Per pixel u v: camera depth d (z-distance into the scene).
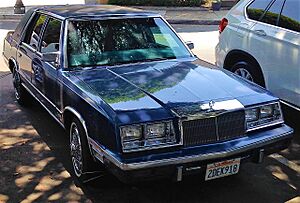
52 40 5.23
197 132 3.68
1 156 4.93
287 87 5.47
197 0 18.41
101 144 3.74
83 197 4.07
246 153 3.87
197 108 3.71
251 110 3.97
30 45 5.91
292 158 4.99
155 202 4.00
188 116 3.63
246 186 4.30
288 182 4.41
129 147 3.53
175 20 15.64
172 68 4.69
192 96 3.93
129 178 3.47
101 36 5.01
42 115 6.25
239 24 6.33
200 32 13.55
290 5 5.57
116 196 4.10
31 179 4.41
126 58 4.93
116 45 5.02
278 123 4.16
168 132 3.62
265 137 3.96
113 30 5.10
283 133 4.08
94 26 5.05
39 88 5.46
